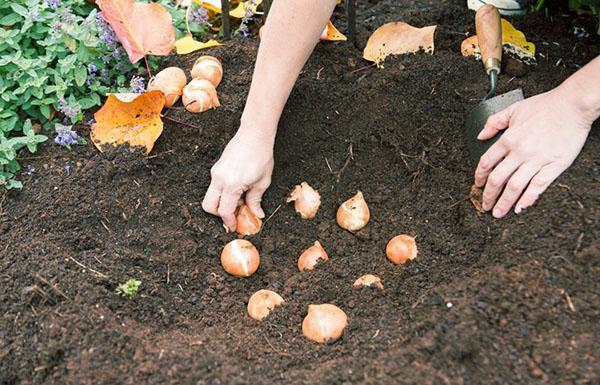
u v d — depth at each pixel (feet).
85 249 2.70
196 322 2.57
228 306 2.64
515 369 2.21
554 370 2.19
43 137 2.87
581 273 2.36
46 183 2.84
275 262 2.79
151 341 2.41
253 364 2.37
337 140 3.01
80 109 2.97
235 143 2.69
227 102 3.02
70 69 2.99
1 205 2.79
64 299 2.46
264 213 2.87
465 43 3.23
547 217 2.50
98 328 2.39
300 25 2.52
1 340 2.41
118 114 2.92
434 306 2.41
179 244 2.75
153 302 2.56
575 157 2.55
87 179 2.84
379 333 2.41
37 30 3.00
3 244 2.67
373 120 3.01
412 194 2.89
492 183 2.58
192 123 2.94
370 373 2.26
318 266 2.70
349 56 3.23
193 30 3.28
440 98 3.04
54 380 2.31
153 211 2.81
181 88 3.01
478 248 2.63
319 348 2.42
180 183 2.89
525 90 3.04
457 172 2.87
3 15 3.05
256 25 3.40
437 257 2.68
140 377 2.30
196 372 2.30
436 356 2.27
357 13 3.58
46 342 2.37
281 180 2.94
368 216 2.84
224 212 2.73
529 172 2.53
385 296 2.58
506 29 3.26
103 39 3.01
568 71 3.15
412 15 3.43
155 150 2.92
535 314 2.30
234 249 2.69
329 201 2.92
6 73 2.95
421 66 3.10
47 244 2.64
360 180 2.96
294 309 2.57
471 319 2.31
